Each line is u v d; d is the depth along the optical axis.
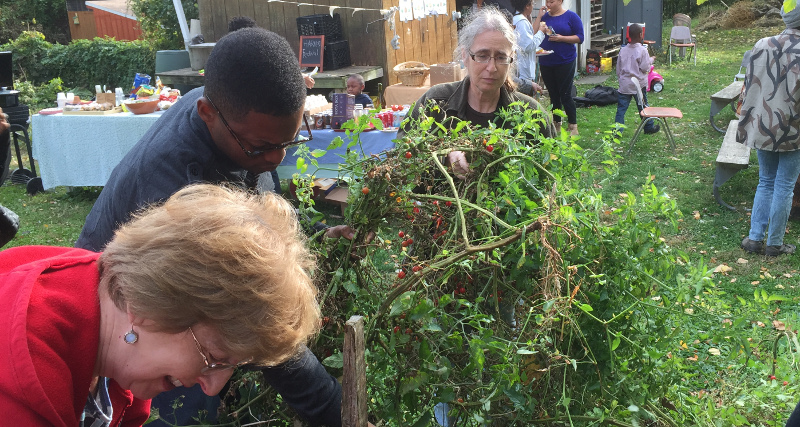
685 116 9.40
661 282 1.80
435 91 2.67
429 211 1.86
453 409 1.62
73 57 14.60
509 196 1.79
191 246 0.90
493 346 1.46
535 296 1.68
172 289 0.88
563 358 1.56
